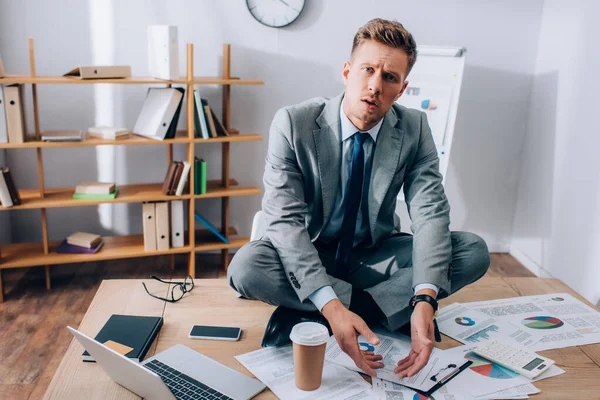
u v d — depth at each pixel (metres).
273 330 1.54
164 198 2.84
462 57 2.98
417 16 3.19
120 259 3.21
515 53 3.30
